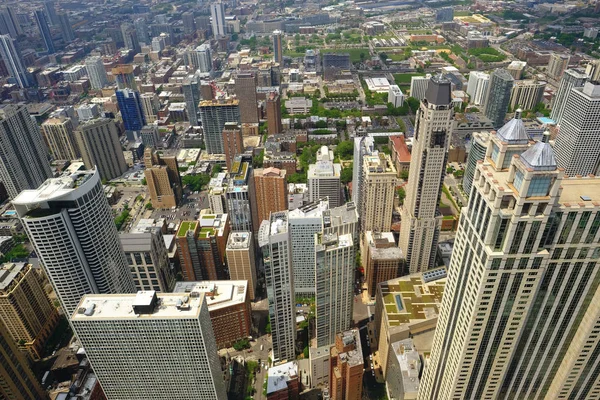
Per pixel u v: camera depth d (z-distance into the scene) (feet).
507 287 584.40
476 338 642.22
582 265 581.53
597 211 537.65
